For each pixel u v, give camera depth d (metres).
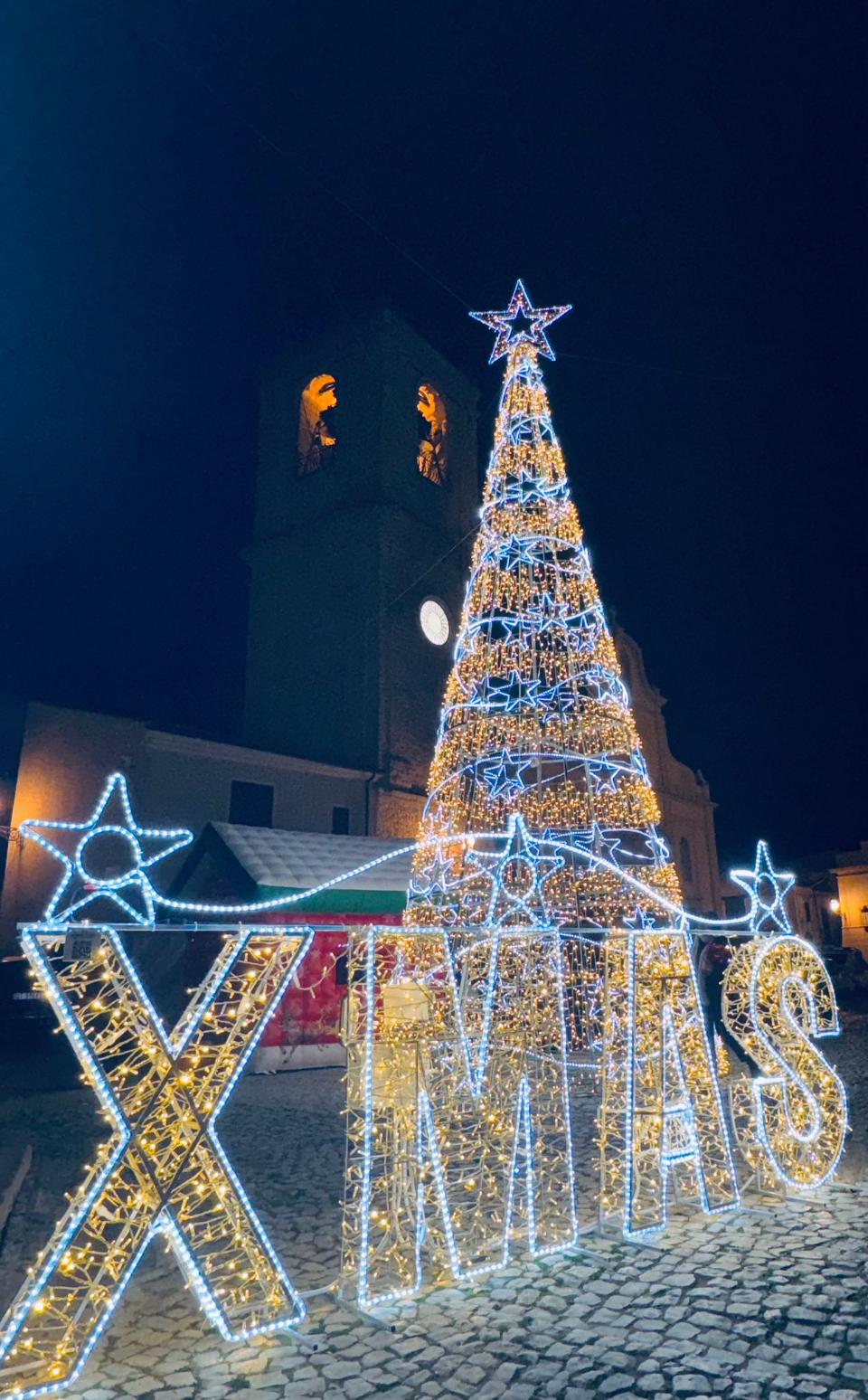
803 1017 6.81
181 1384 3.80
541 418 11.76
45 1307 3.81
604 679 11.30
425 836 12.54
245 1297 4.38
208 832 14.63
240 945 4.64
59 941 4.30
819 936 36.28
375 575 22.75
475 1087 5.55
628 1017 5.82
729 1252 5.11
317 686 22.89
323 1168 7.25
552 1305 4.46
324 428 26.25
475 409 28.09
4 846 17.52
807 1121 6.42
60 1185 7.08
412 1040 5.10
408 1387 3.70
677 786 29.14
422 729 22.98
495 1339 4.10
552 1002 7.84
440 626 24.30
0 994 15.51
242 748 19.25
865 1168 6.95
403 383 25.17
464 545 26.02
